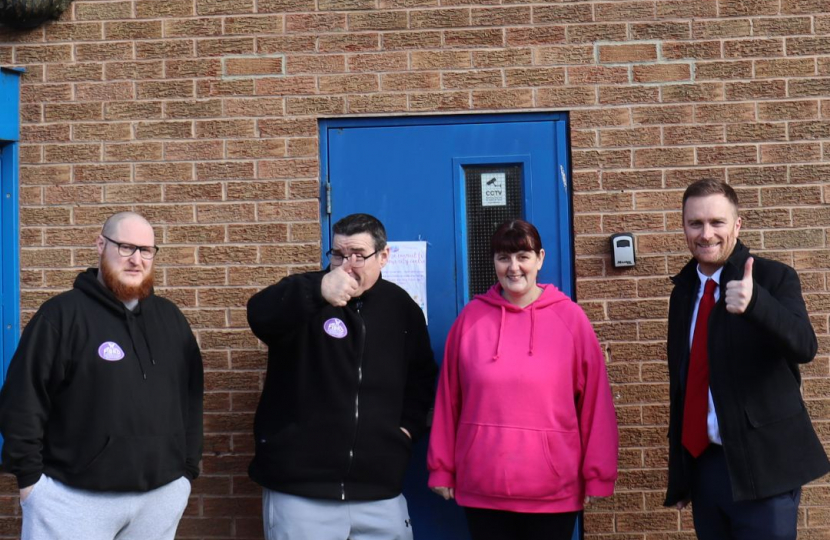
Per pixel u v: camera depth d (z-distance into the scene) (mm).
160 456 3154
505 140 4012
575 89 3969
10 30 4094
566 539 3367
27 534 3029
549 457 3275
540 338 3398
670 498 3271
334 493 3359
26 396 2998
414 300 3965
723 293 3092
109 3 4078
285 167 4023
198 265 4012
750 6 3939
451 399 3549
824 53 3920
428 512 3980
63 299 3143
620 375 3904
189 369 3428
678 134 3939
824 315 3863
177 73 4055
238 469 3969
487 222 4031
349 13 4035
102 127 4059
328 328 3436
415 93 4012
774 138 3912
